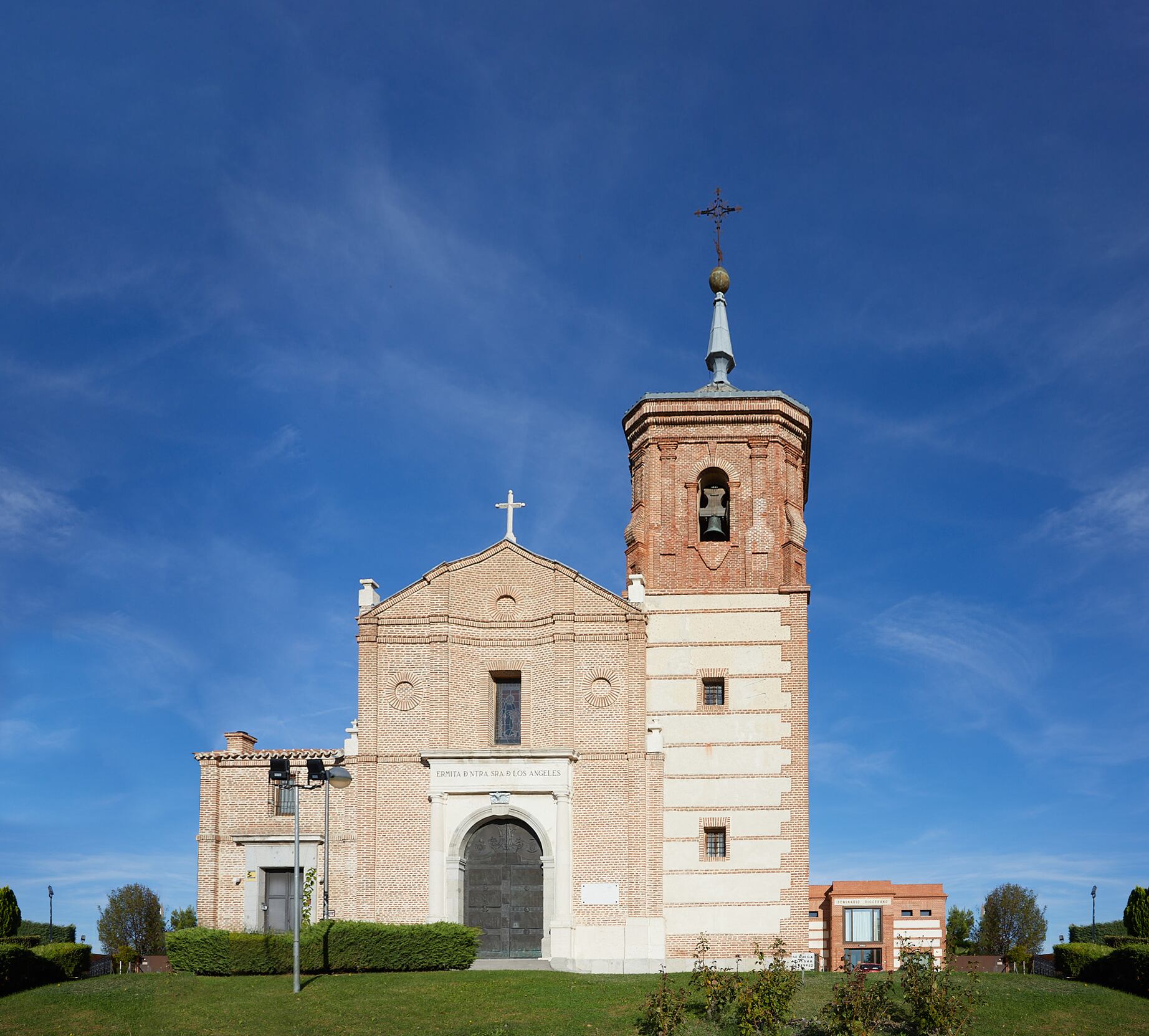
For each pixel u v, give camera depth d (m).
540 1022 33.41
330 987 37.00
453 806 46.06
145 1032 32.47
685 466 50.25
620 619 47.44
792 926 44.94
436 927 41.16
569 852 45.34
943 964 37.59
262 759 47.03
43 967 38.59
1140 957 36.88
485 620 48.09
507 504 49.25
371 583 48.59
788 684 47.31
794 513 49.69
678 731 47.09
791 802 46.12
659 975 39.88
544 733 46.88
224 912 45.91
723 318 55.53
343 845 46.16
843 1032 31.75
